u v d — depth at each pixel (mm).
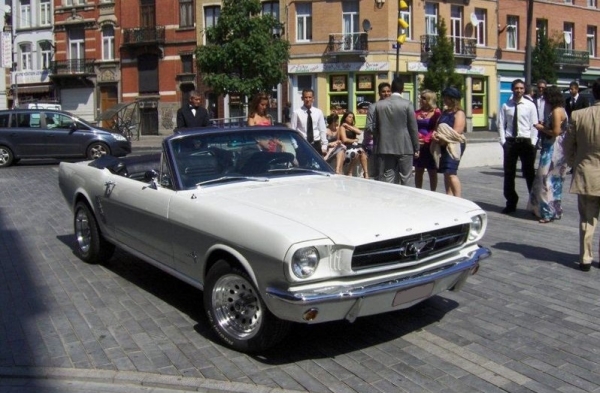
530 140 10094
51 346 5203
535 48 40812
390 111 9039
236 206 5109
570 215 10219
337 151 12367
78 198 7707
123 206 6477
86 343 5250
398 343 5152
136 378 4590
